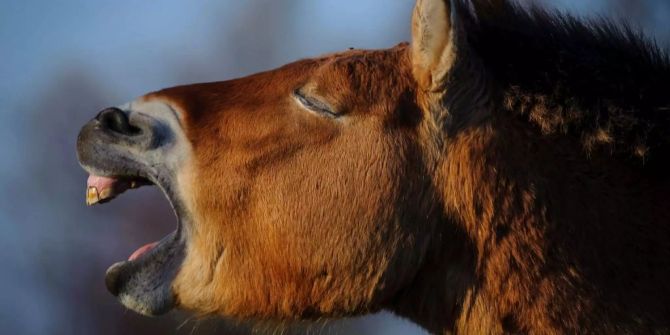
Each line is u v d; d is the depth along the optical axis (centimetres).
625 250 927
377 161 961
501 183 942
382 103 970
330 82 980
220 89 1016
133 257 1016
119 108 1020
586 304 924
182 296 1002
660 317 919
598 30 993
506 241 938
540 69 959
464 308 955
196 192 986
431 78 956
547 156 945
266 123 980
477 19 1009
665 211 936
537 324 931
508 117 955
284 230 972
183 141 994
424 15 948
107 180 1018
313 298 979
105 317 2217
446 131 957
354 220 962
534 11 1015
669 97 952
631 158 945
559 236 932
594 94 947
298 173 971
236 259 986
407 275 965
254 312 994
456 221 953
